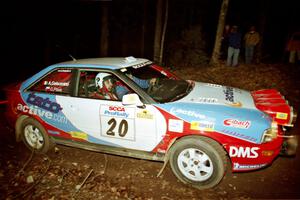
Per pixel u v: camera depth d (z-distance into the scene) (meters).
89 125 4.02
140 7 15.48
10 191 3.66
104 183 3.74
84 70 4.09
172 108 3.53
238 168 3.43
